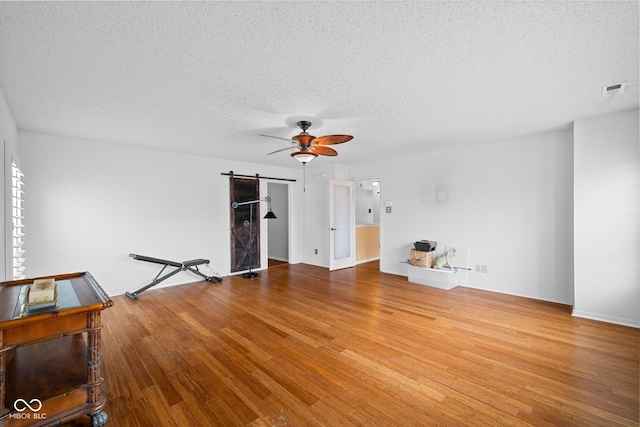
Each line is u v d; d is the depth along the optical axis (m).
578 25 1.58
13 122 2.95
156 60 1.92
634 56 1.90
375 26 1.58
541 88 2.40
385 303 3.77
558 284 3.73
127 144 4.18
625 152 2.95
